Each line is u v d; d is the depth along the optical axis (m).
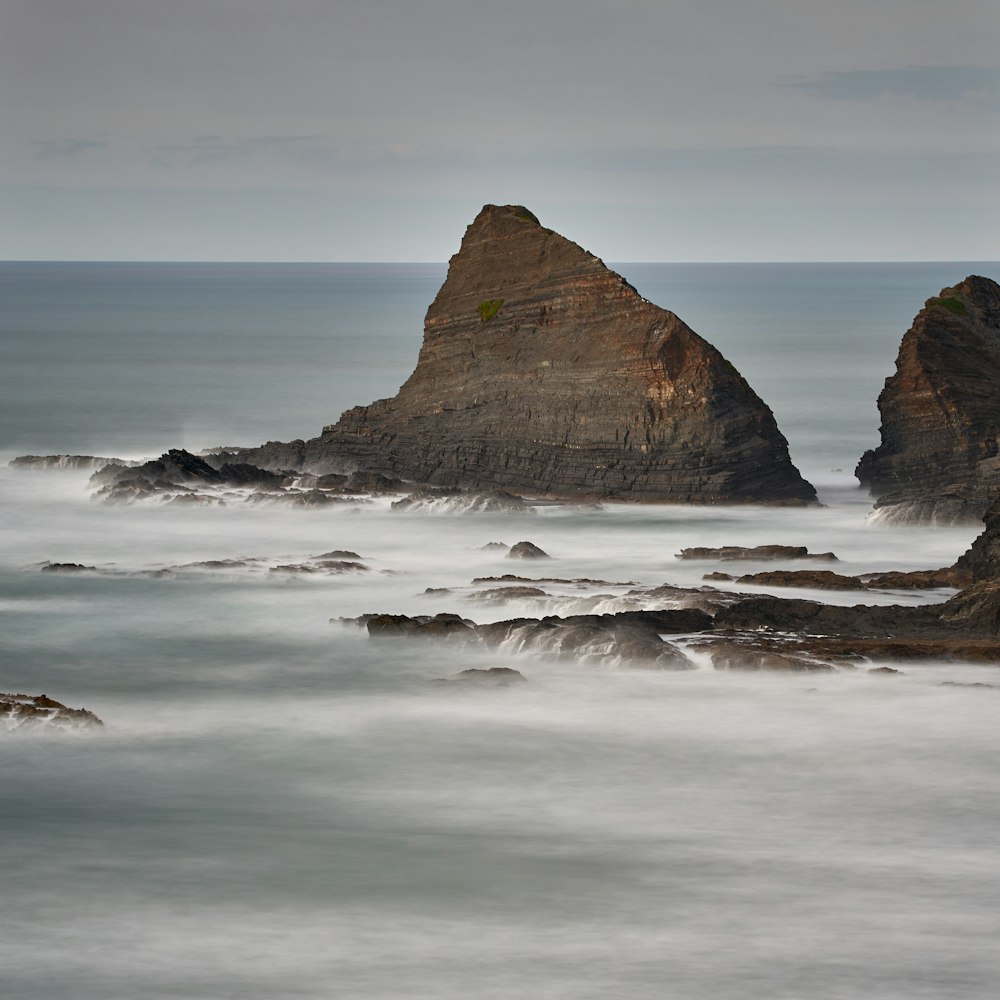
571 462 95.31
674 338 94.62
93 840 38.84
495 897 35.38
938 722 48.00
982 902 35.25
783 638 56.62
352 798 41.97
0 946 32.62
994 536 66.81
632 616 58.16
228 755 45.50
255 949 32.50
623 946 32.72
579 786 42.88
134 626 61.34
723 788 42.75
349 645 57.88
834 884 36.28
